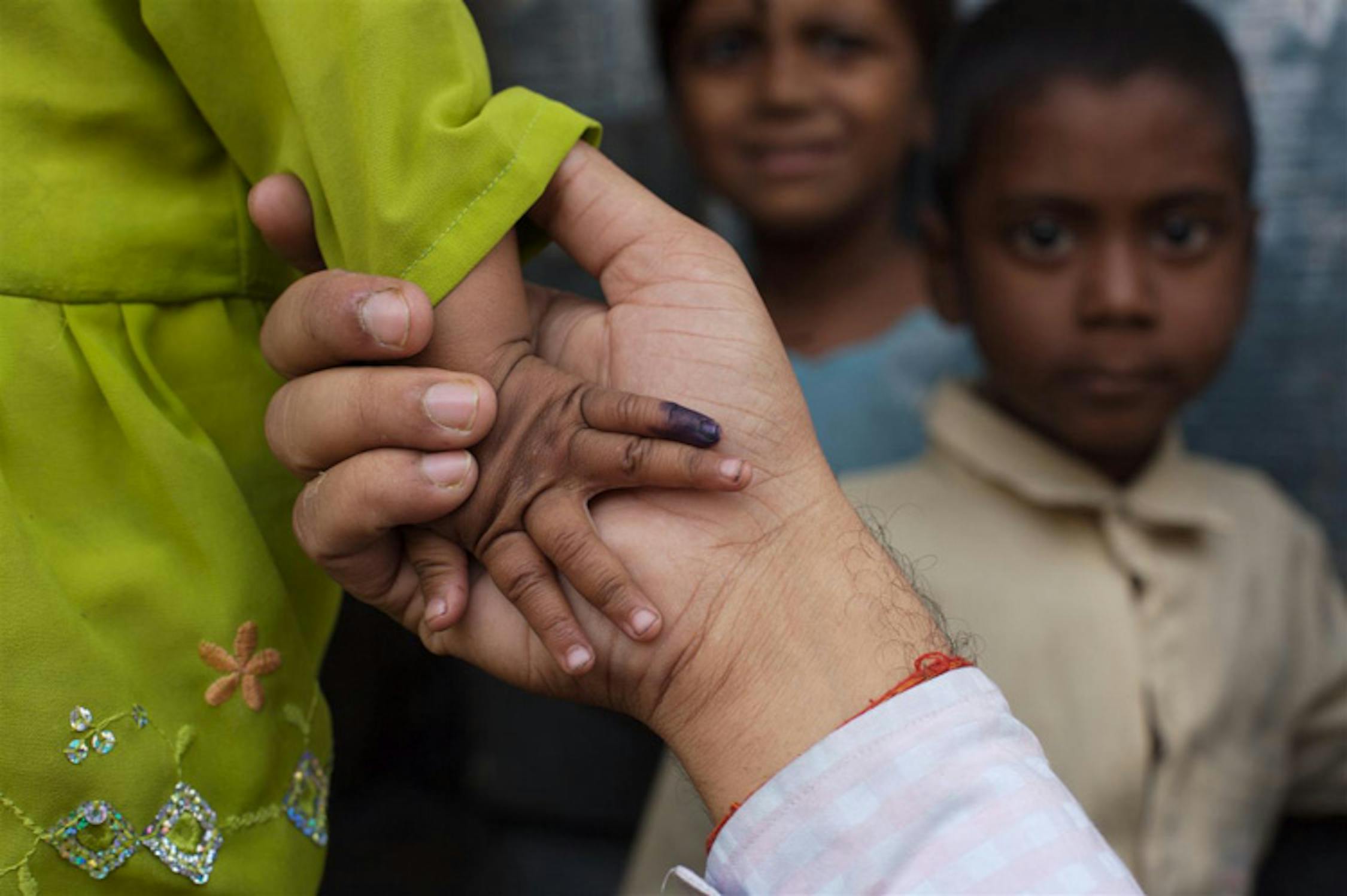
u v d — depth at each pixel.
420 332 0.37
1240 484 0.74
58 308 0.38
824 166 0.82
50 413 0.38
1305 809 0.73
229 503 0.39
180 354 0.41
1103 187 0.63
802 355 0.88
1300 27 0.88
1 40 0.38
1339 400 0.90
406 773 1.00
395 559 0.40
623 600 0.36
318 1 0.38
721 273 0.39
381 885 0.89
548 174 0.38
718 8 0.81
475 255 0.37
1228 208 0.65
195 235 0.41
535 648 0.39
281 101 0.40
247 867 0.38
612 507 0.38
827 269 0.88
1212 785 0.65
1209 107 0.64
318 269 0.41
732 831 0.36
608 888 0.87
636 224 0.40
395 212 0.37
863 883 0.34
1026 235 0.65
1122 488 0.69
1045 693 0.64
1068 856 0.34
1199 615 0.66
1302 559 0.73
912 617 0.38
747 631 0.37
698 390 0.38
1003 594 0.65
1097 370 0.65
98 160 0.40
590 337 0.40
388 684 0.99
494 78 0.98
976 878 0.33
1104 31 0.65
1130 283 0.63
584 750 0.89
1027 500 0.68
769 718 0.36
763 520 0.38
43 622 0.36
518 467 0.37
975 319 0.69
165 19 0.39
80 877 0.36
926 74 0.86
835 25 0.81
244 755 0.38
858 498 0.70
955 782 0.34
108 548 0.38
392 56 0.38
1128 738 0.63
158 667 0.38
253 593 0.39
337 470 0.37
